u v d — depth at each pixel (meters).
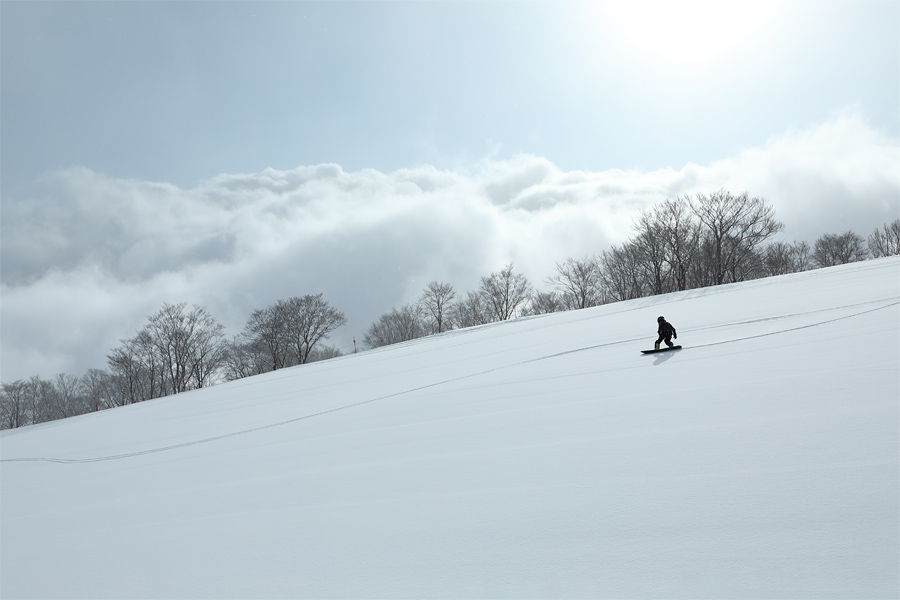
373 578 4.13
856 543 3.60
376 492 6.17
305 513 5.84
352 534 5.04
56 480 11.28
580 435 7.16
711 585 3.41
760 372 9.03
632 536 4.18
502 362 17.17
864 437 5.36
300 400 17.83
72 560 5.66
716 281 58.66
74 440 18.78
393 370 21.92
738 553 3.72
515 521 4.76
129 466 11.31
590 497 5.03
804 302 17.69
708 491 4.75
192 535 5.75
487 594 3.67
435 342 34.16
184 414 20.56
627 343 16.06
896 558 3.37
